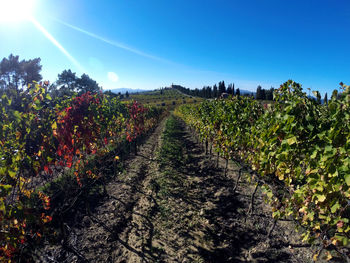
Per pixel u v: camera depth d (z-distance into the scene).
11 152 3.06
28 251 3.62
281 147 3.11
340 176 2.30
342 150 2.22
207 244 4.06
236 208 5.22
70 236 4.18
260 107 5.88
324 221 2.80
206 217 4.91
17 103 3.72
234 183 6.69
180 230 4.50
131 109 10.32
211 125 7.79
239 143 5.59
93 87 42.06
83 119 5.10
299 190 2.94
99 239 4.17
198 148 12.48
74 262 3.55
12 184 2.97
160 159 9.66
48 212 4.77
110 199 5.77
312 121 2.75
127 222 4.80
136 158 10.09
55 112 4.47
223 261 3.64
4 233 2.50
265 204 5.32
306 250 3.71
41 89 3.86
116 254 3.82
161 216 5.02
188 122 17.86
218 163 8.91
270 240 4.02
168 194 6.08
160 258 3.73
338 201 2.45
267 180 5.11
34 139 3.62
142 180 7.30
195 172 8.03
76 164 5.36
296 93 3.20
